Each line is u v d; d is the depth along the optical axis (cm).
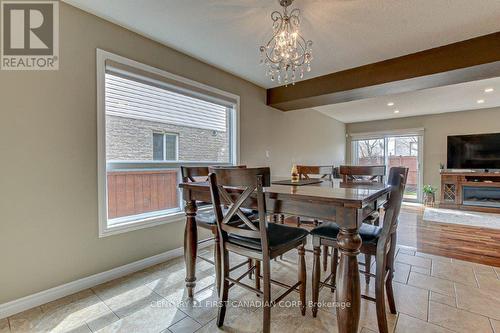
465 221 426
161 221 250
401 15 200
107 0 185
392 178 139
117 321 158
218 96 313
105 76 214
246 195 135
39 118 178
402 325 153
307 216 135
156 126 258
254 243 143
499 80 365
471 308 170
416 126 629
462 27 218
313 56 274
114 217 228
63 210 189
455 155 568
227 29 223
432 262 249
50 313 167
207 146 312
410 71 272
